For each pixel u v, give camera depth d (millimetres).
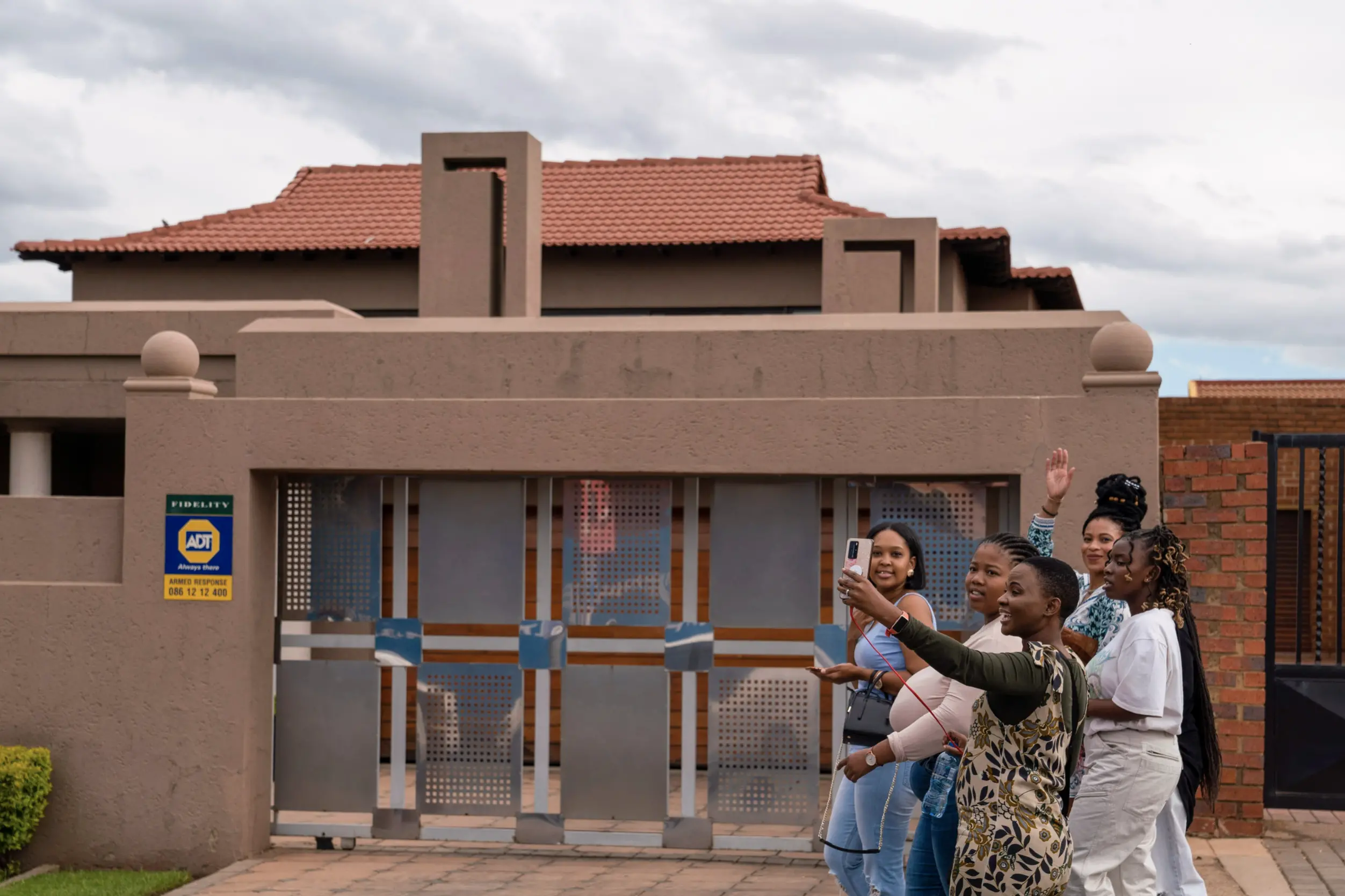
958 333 8094
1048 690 4137
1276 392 31953
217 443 8180
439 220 13172
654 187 21953
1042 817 4125
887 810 5805
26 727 8227
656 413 7906
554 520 11664
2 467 13570
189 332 11734
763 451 7805
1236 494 8109
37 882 7758
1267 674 8086
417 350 8547
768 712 8023
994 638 4816
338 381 8617
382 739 11586
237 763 8078
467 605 8266
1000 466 7559
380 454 8102
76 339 11906
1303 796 8039
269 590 8383
